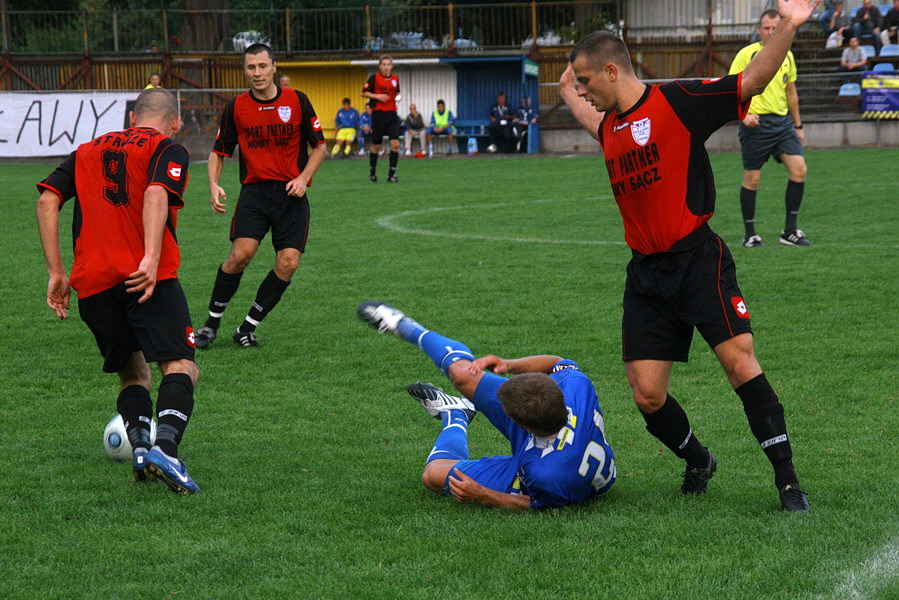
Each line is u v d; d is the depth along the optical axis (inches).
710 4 1996.8
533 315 531.5
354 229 884.6
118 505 277.4
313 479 300.5
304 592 219.1
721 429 346.0
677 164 264.1
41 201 300.5
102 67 2087.8
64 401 394.6
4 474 305.1
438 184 1286.9
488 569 229.9
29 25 2092.8
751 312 526.0
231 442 339.9
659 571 226.7
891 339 462.6
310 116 487.5
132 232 296.7
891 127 1787.6
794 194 727.1
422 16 2129.7
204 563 236.2
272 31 2158.0
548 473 264.7
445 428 307.4
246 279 666.2
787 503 265.4
